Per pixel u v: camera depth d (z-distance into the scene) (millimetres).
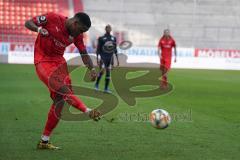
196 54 79000
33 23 17672
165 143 19750
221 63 79250
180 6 90000
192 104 33094
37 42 18328
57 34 17703
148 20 89000
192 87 46000
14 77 51500
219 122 25531
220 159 17031
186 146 19234
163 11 89812
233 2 90375
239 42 89500
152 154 17703
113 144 19422
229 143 19969
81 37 18234
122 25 88562
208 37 89250
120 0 89375
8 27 87750
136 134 21625
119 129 22812
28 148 18422
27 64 73812
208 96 38531
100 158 16969
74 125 23578
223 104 33625
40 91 39000
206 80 54844
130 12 89188
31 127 22984
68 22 17578
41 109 29094
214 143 19906
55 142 19594
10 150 18016
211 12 90000
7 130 22156
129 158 17031
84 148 18578
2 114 26891
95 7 89375
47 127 18188
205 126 24141
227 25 89625
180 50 78812
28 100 33312
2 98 34250
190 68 77875
